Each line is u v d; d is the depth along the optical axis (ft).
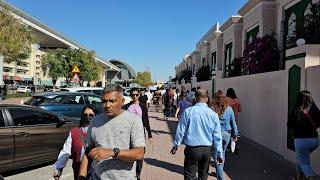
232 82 61.67
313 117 22.95
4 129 27.96
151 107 126.52
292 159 33.71
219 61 111.45
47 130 31.27
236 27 87.56
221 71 96.17
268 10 66.69
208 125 21.02
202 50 147.02
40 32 129.39
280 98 37.45
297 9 57.62
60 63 153.17
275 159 35.29
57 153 32.19
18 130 28.94
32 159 30.04
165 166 32.42
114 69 349.41
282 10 62.23
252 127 48.55
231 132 27.89
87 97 53.06
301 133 22.99
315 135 23.07
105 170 12.28
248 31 78.79
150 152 39.11
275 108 39.09
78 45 183.62
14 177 28.89
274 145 39.32
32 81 398.62
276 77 38.86
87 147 12.97
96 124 12.71
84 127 17.58
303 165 22.91
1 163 27.53
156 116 89.51
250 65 62.59
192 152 20.93
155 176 28.76
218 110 27.17
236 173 29.71
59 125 32.40
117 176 12.23
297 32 46.88
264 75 43.34
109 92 12.45
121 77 427.74
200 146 20.89
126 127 12.41
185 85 151.53
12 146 28.25
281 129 36.91
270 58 59.72
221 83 72.13
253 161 34.35
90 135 12.83
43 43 163.43
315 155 28.25
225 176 28.73
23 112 30.12
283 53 59.72
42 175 29.55
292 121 23.34
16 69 380.99
